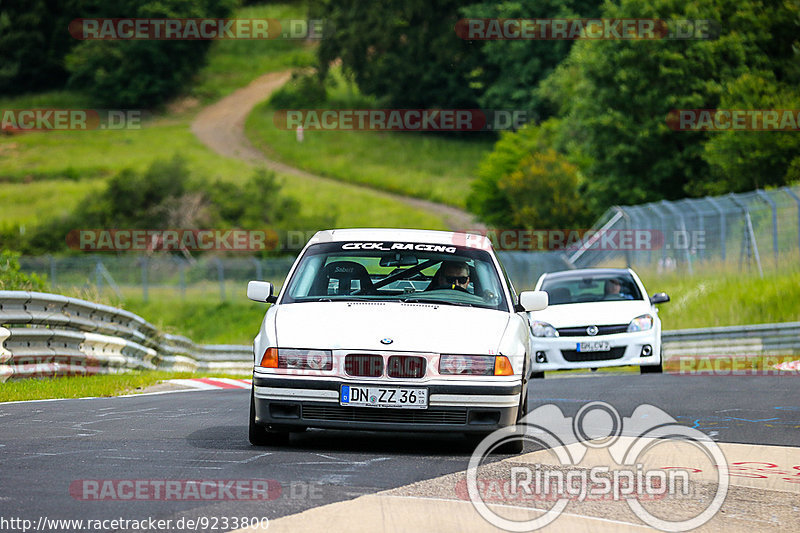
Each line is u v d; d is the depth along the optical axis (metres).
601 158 192.62
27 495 19.52
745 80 156.62
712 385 48.97
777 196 102.19
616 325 56.22
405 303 28.58
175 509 18.59
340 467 23.62
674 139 185.62
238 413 35.72
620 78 184.25
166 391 50.00
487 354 26.36
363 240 31.28
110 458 24.23
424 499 20.00
